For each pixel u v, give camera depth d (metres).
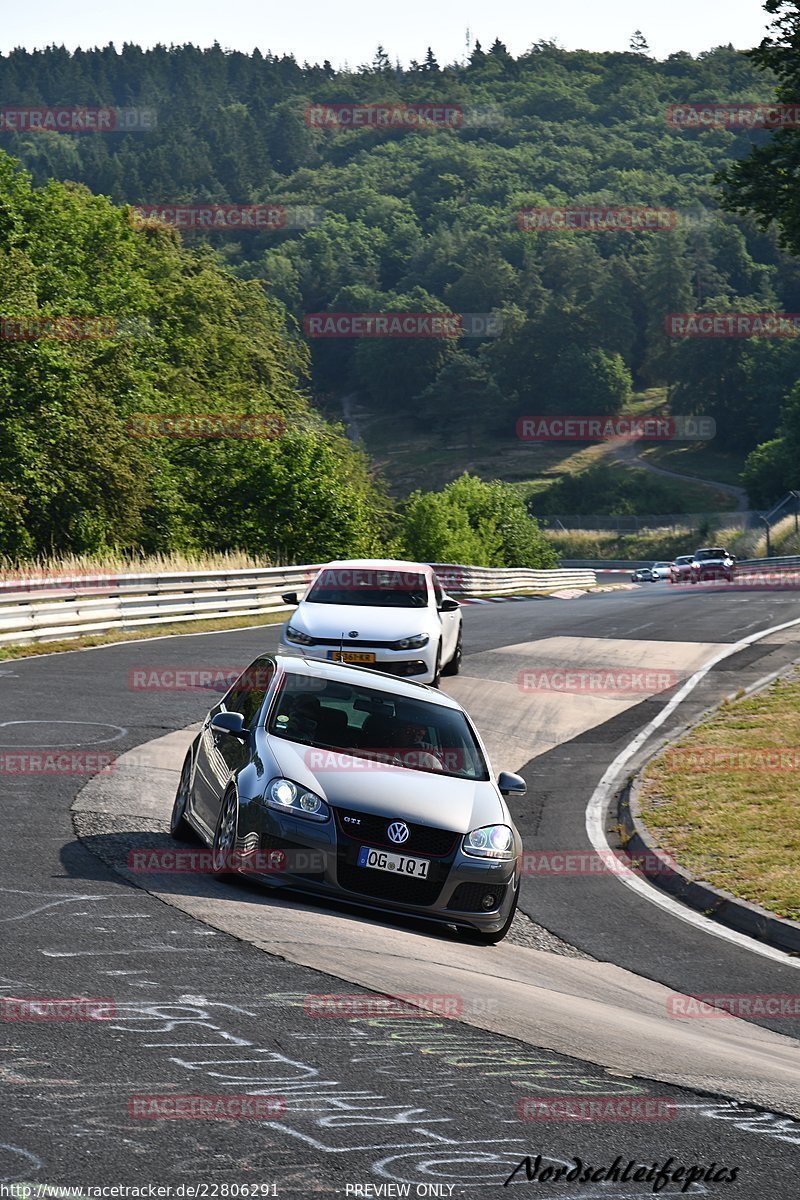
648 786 21.36
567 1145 6.33
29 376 50.66
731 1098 7.56
